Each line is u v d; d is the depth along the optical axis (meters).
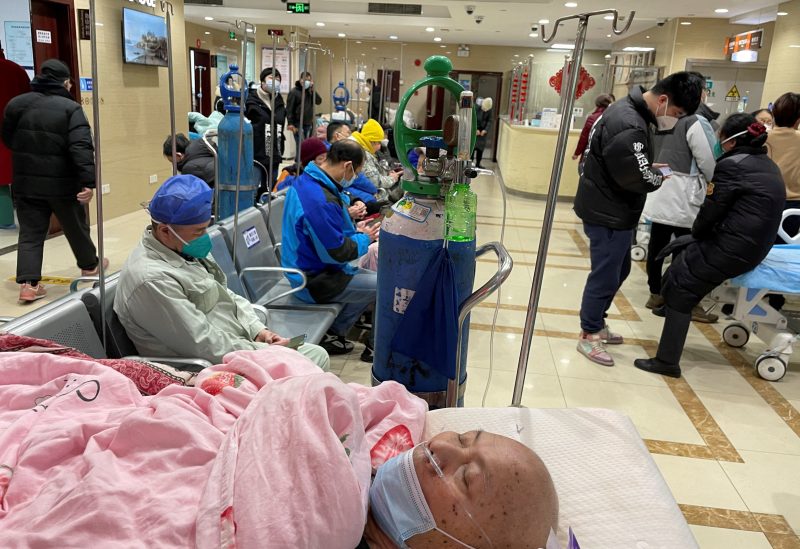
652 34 11.87
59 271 4.88
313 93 6.04
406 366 2.14
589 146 3.48
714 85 10.27
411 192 2.10
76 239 4.40
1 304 4.10
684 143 4.34
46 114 4.03
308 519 1.11
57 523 1.11
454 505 1.18
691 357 3.82
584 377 3.47
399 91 12.04
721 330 4.30
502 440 1.25
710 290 3.35
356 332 3.92
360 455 1.34
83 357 1.70
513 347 3.84
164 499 1.17
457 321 2.01
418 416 1.69
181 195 2.07
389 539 1.30
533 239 6.82
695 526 2.26
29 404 1.49
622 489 1.55
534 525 1.17
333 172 3.25
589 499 1.52
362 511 1.18
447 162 1.98
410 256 2.02
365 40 17.67
